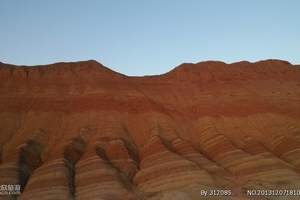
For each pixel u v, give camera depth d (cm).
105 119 7850
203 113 8225
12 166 6438
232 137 7625
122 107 8156
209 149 7362
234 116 8062
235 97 8506
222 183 6244
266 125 7812
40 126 7588
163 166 6569
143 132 7725
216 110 8244
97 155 6812
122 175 6481
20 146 6906
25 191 6062
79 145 7188
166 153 6869
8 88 8312
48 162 6650
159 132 7594
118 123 7812
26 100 8088
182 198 5791
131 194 6062
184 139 7650
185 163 6550
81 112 7956
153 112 8112
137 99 8394
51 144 7269
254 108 8194
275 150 7262
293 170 6562
